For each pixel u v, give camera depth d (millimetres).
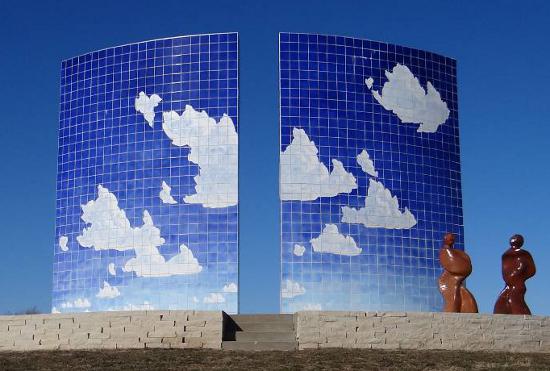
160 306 64500
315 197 65250
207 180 65438
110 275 66000
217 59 66938
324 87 66812
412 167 67938
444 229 68188
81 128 69188
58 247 68375
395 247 66188
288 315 56219
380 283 65312
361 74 67688
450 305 56219
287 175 65312
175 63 67438
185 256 64688
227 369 45562
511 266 56281
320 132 66125
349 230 65312
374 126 67312
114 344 52156
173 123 66625
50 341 52938
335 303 64125
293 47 66938
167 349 50938
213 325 51906
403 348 52000
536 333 53812
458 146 70188
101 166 67812
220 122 66125
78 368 45938
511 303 55844
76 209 68188
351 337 51969
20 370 45562
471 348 52688
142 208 66062
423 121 69000
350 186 65938
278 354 49312
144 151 66812
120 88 68375
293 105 66188
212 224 64875
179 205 65500
